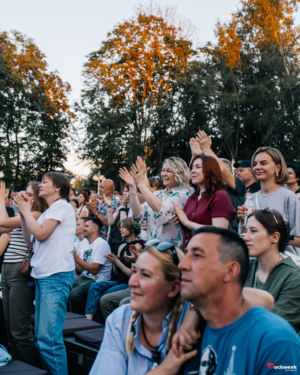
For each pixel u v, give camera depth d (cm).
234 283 143
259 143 2752
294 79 2448
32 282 382
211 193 319
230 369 137
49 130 2977
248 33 2867
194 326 157
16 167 2912
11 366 329
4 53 2952
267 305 170
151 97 2731
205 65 2808
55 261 351
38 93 3003
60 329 349
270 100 2570
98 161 2852
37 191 416
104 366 176
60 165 3155
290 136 2483
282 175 347
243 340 138
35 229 342
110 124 2789
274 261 246
